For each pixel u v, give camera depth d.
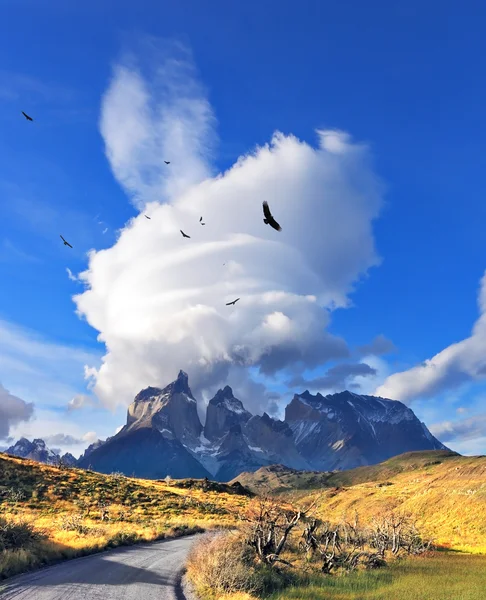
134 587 19.64
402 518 48.09
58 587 18.53
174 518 68.12
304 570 28.28
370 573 29.98
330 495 162.75
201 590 19.67
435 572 31.64
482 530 70.94
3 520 29.00
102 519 58.38
